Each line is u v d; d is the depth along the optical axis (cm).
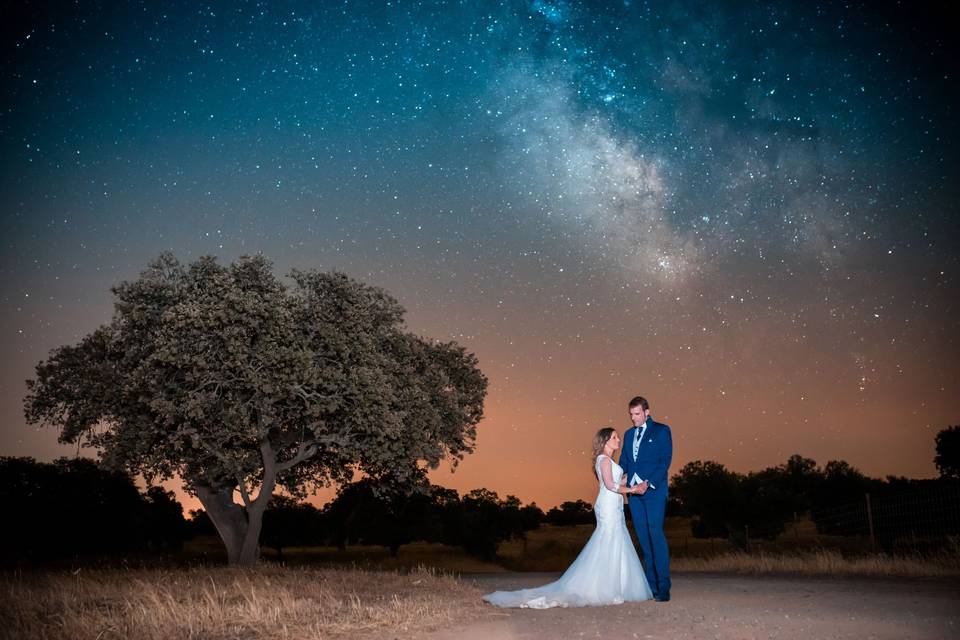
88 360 2003
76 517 3794
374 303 1991
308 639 689
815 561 1447
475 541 5112
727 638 614
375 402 1819
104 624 763
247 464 1919
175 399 1750
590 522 8819
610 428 940
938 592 895
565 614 803
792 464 4941
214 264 1870
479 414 2298
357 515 5178
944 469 4228
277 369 1722
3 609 859
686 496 4244
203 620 780
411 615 798
